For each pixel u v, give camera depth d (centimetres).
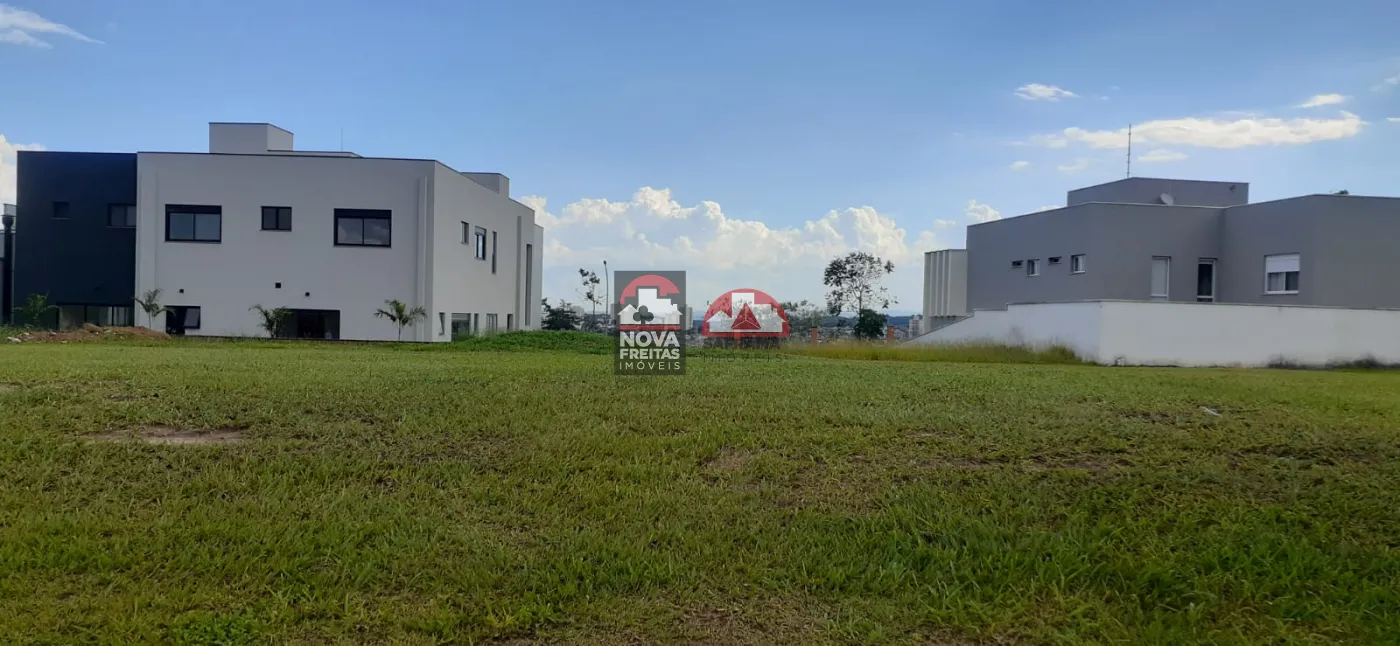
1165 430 721
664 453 614
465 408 779
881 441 664
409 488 520
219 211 3186
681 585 392
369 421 712
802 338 3034
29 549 408
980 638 352
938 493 522
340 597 372
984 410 829
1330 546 451
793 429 706
